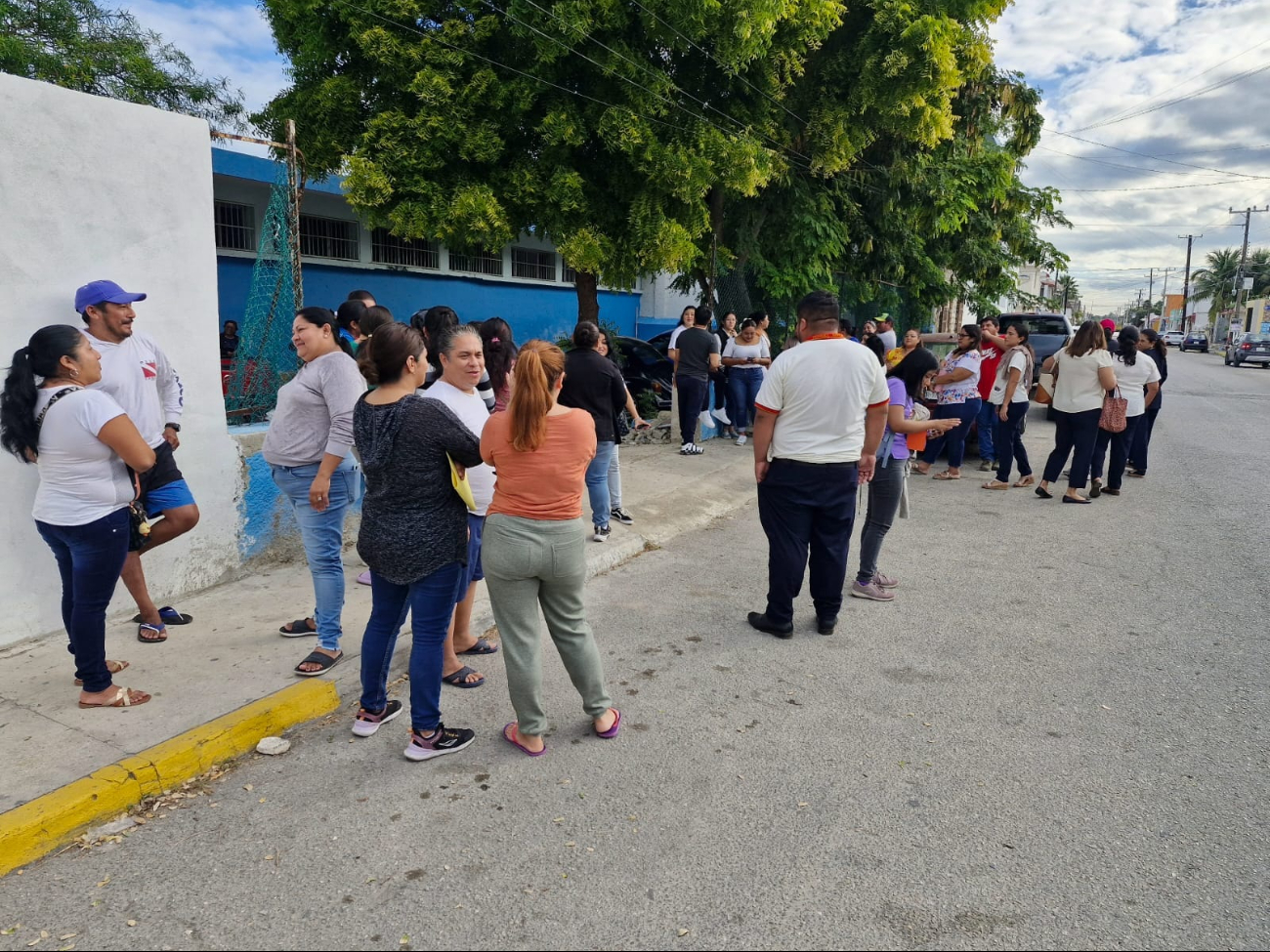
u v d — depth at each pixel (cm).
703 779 318
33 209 395
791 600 462
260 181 1118
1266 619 493
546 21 888
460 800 304
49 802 278
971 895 253
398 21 899
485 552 322
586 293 1212
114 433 318
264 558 536
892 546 656
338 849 274
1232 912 246
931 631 476
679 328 1022
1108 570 591
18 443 318
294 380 378
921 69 1127
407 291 1499
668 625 484
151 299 452
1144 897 253
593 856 271
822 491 445
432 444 313
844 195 1406
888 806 301
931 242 1666
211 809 297
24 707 345
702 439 1104
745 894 253
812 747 343
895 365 516
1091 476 836
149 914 243
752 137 1114
